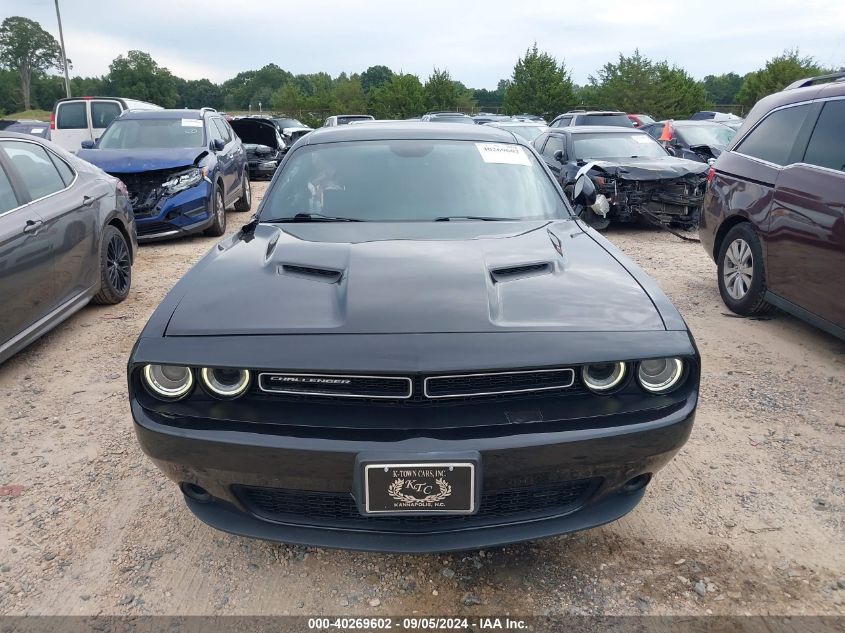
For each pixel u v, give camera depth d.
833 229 3.91
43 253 4.19
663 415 2.06
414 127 3.77
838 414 3.46
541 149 11.33
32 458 3.08
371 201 3.22
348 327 2.07
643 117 24.94
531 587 2.25
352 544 2.05
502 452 1.93
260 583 2.27
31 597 2.20
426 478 1.91
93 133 14.63
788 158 4.55
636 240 8.53
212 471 2.03
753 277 4.82
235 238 3.03
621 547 2.44
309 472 1.96
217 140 9.17
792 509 2.65
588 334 2.07
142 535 2.53
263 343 2.03
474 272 2.39
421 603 2.18
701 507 2.67
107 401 3.70
